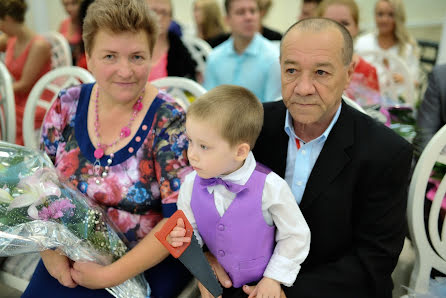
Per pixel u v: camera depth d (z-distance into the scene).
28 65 2.55
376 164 1.00
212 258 1.12
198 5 4.30
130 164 1.13
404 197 1.05
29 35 2.59
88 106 1.20
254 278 1.05
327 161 1.04
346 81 1.00
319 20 0.93
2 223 0.92
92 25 1.03
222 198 1.01
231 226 0.99
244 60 2.24
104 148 1.15
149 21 1.05
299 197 1.10
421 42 4.43
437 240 1.15
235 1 2.13
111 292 1.01
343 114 1.06
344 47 0.92
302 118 0.98
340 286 1.03
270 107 1.20
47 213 0.97
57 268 1.05
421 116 1.83
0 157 1.02
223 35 3.75
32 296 1.07
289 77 0.96
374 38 3.34
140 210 1.14
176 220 0.88
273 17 6.04
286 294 1.02
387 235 1.04
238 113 0.93
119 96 1.09
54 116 1.24
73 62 3.32
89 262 1.02
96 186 1.13
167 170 1.11
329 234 1.06
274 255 1.02
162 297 1.09
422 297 1.16
